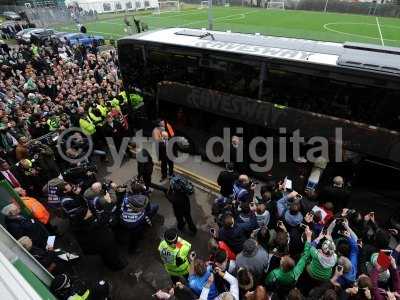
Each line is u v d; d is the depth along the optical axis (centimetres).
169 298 442
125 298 609
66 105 1138
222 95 843
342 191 653
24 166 784
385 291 456
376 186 698
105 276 652
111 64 1769
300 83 701
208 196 875
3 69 1627
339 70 639
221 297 404
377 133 647
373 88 620
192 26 3397
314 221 581
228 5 4903
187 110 967
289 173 831
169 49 874
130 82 1045
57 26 3881
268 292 484
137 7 5006
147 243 725
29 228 588
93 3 4519
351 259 518
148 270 662
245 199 628
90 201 635
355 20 3341
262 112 789
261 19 3600
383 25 3050
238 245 537
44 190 739
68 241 738
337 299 421
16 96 1298
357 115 660
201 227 767
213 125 932
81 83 1362
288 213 585
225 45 818
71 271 634
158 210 827
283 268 455
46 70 1677
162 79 955
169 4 5228
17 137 942
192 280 466
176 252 498
